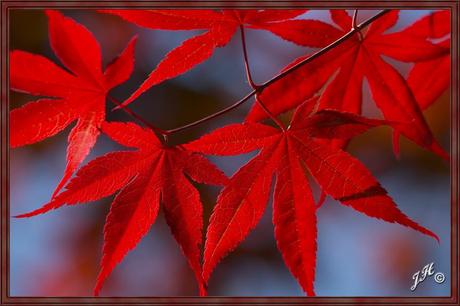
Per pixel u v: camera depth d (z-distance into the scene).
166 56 0.45
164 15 0.46
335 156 0.46
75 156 0.46
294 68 0.46
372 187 0.46
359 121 0.46
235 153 0.46
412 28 0.48
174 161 0.46
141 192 0.46
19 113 0.46
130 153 0.46
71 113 0.46
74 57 0.45
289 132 0.46
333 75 0.48
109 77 0.46
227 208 0.46
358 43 0.48
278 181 0.46
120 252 0.45
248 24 0.46
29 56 0.45
